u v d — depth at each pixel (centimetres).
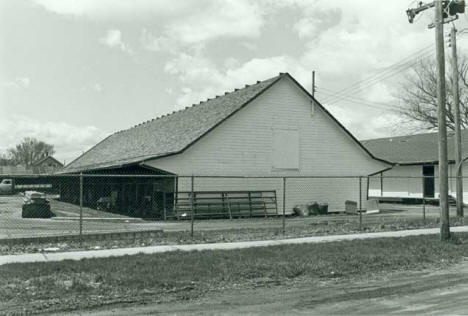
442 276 1130
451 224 2188
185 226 2117
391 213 3014
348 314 801
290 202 2970
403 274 1153
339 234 1822
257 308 841
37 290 930
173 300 892
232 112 2773
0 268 1096
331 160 3100
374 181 4475
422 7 1748
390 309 832
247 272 1106
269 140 2906
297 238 1697
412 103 5722
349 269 1183
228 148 2780
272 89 2931
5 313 800
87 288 944
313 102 3045
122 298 897
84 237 1576
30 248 1423
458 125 2544
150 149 3152
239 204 2770
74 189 4306
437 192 3894
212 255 1279
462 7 1672
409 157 4153
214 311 820
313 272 1141
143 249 1408
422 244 1541
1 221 2228
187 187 2656
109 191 3488
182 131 3047
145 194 2883
